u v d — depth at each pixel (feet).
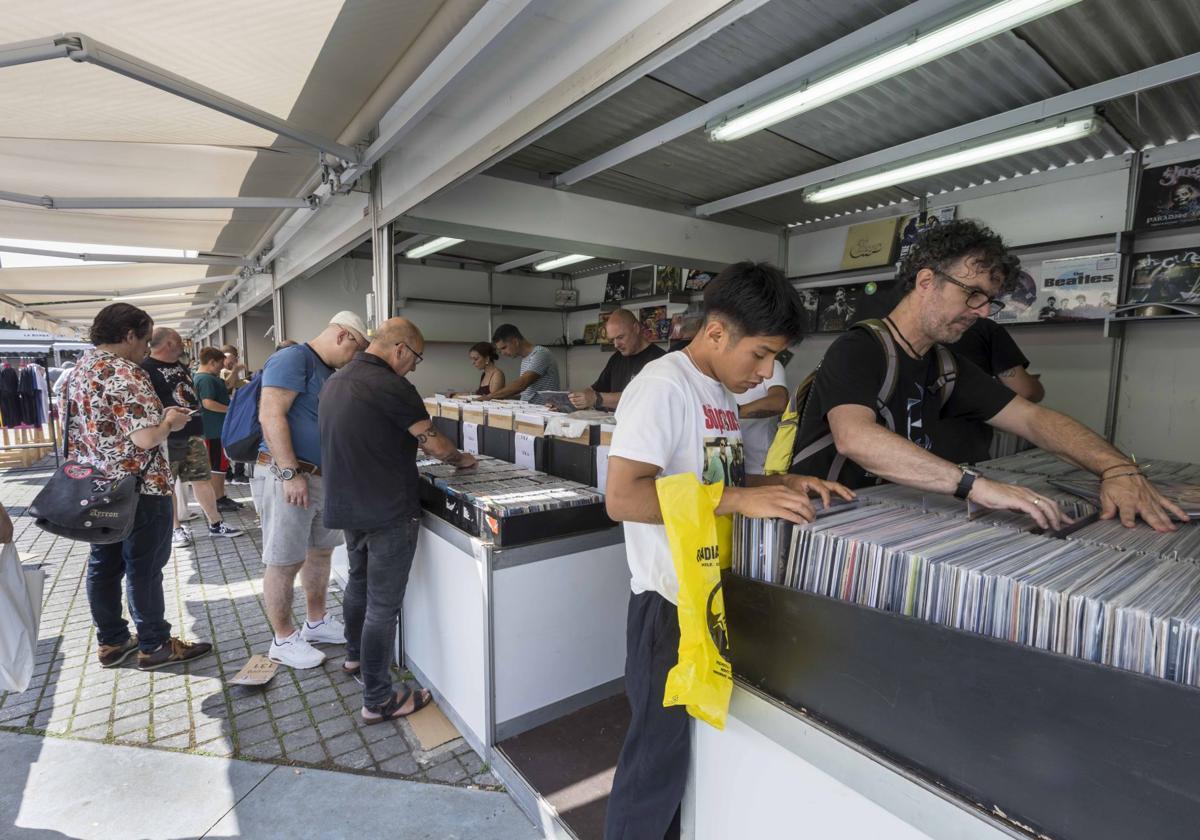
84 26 4.90
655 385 3.67
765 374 3.76
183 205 9.55
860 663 2.73
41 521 7.79
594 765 6.40
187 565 13.70
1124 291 10.38
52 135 7.34
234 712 7.88
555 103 5.97
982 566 2.51
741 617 3.29
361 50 5.92
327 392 7.00
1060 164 11.23
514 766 6.38
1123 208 10.60
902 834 2.61
